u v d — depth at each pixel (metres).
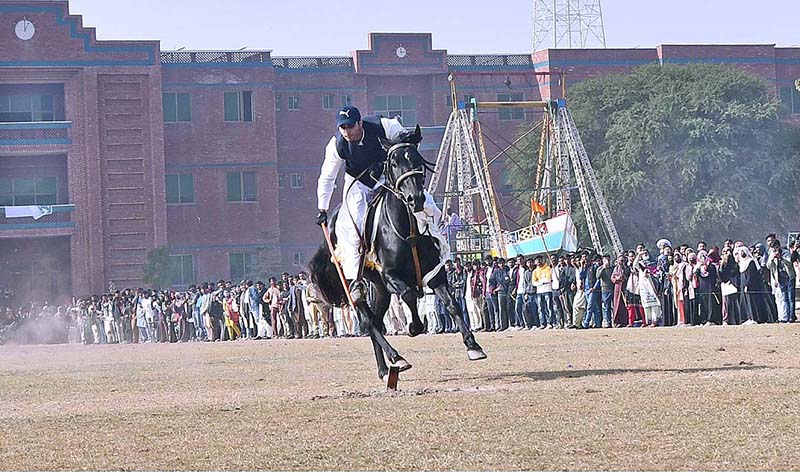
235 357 21.39
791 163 60.56
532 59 77.25
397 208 12.98
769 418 8.98
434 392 11.84
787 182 60.78
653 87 64.12
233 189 72.75
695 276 29.06
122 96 69.69
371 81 76.06
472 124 54.12
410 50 75.62
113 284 69.38
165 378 15.99
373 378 14.31
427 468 7.64
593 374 13.19
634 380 12.06
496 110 76.75
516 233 48.50
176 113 71.81
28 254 70.06
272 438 9.05
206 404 11.64
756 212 60.28
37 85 69.50
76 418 10.83
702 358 15.03
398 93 76.44
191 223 71.94
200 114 72.25
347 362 18.00
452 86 53.88
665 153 60.50
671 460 7.58
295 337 37.34
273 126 73.25
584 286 31.27
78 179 68.88
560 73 55.53
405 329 34.25
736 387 10.84
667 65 65.88
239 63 72.75
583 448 8.09
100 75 69.12
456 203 70.19
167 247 68.94
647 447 8.02
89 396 13.59
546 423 9.15
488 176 52.16
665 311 30.09
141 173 69.94
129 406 11.98
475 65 76.81
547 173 56.88
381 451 8.27
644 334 23.67
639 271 30.56
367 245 13.34
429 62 75.75
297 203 74.94
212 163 72.38
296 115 75.06
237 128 72.75
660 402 10.02
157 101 70.00
